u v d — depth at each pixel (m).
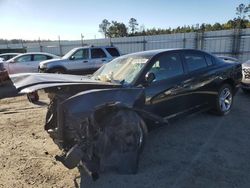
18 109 7.43
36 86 3.41
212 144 4.41
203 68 5.41
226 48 16.81
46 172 3.72
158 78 4.48
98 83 3.72
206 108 5.52
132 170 3.46
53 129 3.65
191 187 3.18
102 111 3.42
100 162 3.30
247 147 4.25
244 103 7.23
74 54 13.27
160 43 20.06
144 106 4.11
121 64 4.85
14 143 4.81
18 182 3.49
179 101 4.77
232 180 3.29
